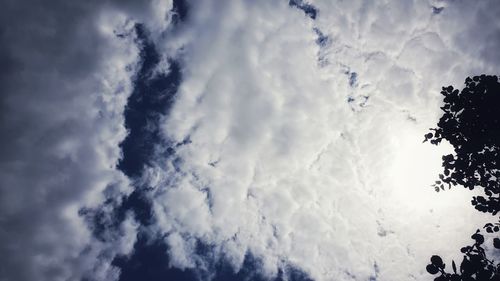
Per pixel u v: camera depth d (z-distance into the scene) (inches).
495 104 241.8
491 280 195.6
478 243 212.1
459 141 258.2
